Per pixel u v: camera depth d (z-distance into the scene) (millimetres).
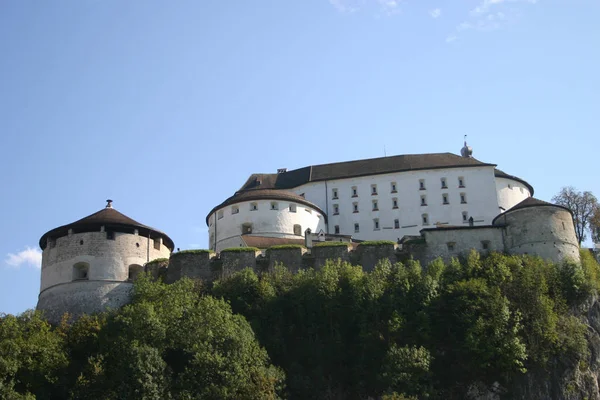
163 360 65938
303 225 103500
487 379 70500
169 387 63344
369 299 73375
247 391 63312
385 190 111000
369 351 71375
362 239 108875
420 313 72312
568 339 73000
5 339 66500
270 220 101312
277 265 81438
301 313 74562
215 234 103812
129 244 83188
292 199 103375
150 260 84938
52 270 81750
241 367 65125
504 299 72938
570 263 79938
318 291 74500
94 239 81688
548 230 83812
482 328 70812
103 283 80062
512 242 85062
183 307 71188
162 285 77188
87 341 70375
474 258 80625
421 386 66625
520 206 85938
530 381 70250
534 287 75688
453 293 74750
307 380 69938
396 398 61812
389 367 67000
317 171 117250
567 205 114500
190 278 82625
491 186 109188
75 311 78562
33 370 64875
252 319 74688
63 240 82312
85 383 63500
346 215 110688
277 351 72125
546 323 73062
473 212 107875
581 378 72375
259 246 91562
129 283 81312
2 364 62719
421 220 108188
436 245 85375
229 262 83250
